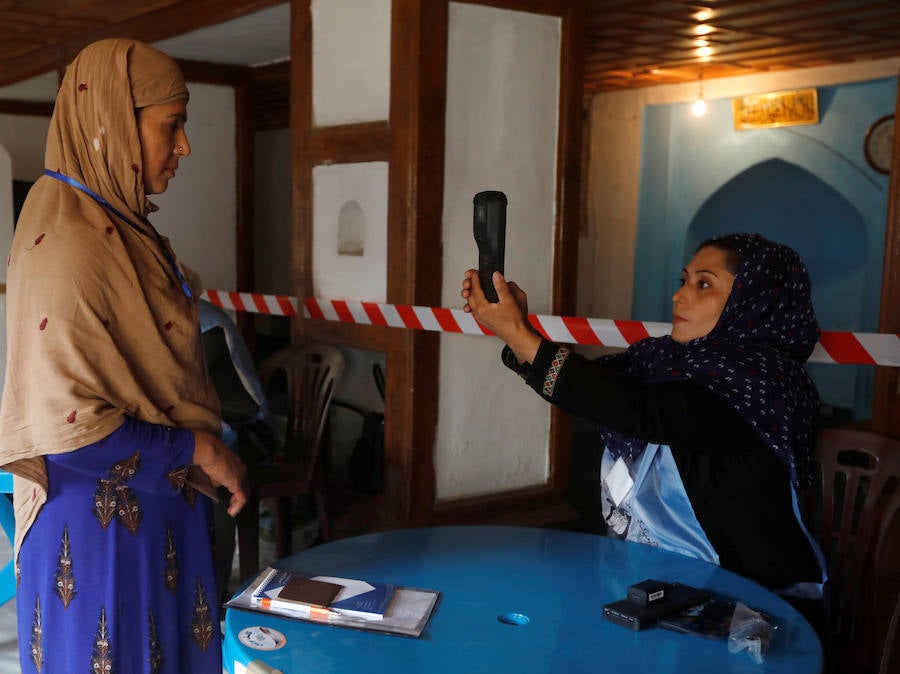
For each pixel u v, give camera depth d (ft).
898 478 6.40
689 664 4.55
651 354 7.07
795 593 6.26
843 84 23.08
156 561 5.60
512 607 5.24
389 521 12.07
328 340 13.19
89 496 5.35
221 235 20.26
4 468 5.20
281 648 4.64
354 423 13.15
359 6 12.25
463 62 11.59
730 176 25.94
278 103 27.30
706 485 6.15
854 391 24.85
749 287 6.28
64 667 5.43
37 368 5.09
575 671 4.45
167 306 5.61
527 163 12.32
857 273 25.36
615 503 6.82
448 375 11.96
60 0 16.26
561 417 13.03
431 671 4.42
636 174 28.09
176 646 5.74
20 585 5.60
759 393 5.92
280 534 11.67
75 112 5.35
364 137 12.17
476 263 12.10
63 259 5.11
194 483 5.74
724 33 18.74
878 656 6.34
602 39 19.45
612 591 5.52
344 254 12.95
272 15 14.62
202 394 5.88
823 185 25.14
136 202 5.53
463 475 12.30
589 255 29.91
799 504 6.26
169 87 5.51
